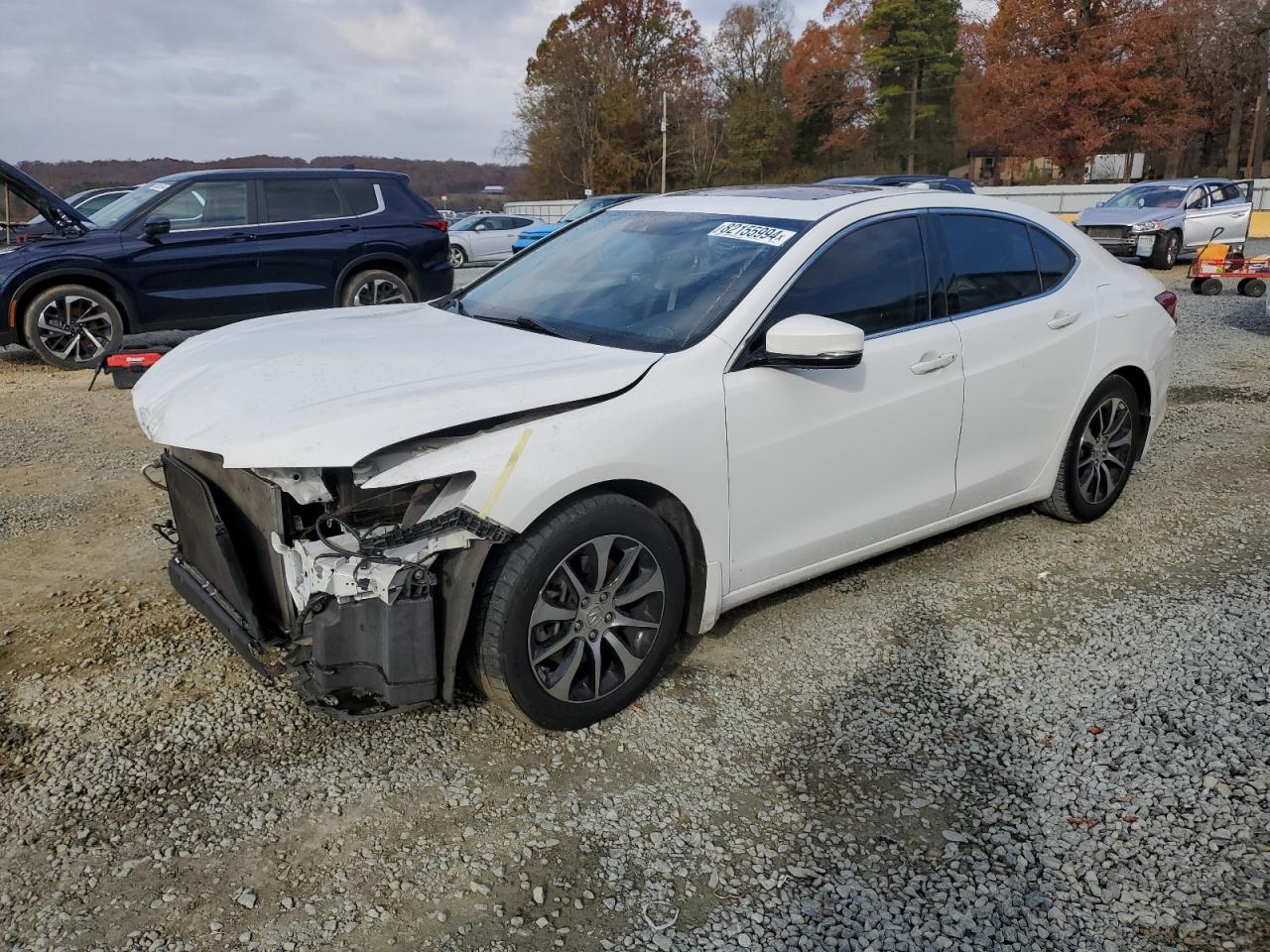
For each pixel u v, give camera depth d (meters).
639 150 61.09
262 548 2.93
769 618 3.90
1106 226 17.62
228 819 2.67
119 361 3.77
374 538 2.60
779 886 2.45
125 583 4.21
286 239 10.12
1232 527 4.84
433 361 3.07
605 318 3.49
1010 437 4.25
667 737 3.08
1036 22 46.91
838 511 3.63
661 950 2.25
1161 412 5.10
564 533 2.83
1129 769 2.90
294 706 3.23
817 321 3.09
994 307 4.13
